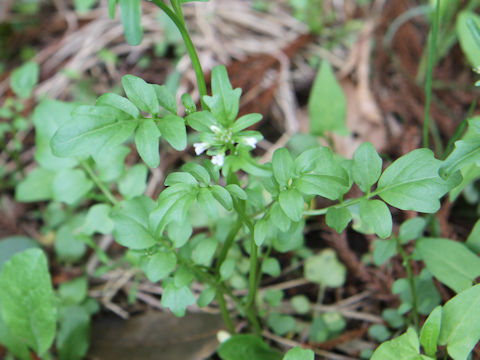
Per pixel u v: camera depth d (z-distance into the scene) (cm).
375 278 21
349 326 21
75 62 30
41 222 26
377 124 27
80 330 21
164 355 21
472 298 14
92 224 18
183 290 15
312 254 23
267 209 15
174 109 14
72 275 23
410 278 18
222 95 13
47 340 18
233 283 20
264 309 20
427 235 22
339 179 13
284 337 21
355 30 30
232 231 16
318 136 24
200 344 21
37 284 18
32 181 22
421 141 25
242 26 31
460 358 14
